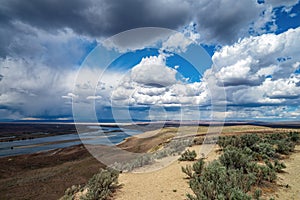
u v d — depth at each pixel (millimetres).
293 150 10766
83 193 5629
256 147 9539
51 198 6492
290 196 4734
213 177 4852
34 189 7582
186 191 5027
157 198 4703
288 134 15664
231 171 5289
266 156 8438
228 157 6461
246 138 10875
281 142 10273
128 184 5801
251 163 6172
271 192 4930
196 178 4922
